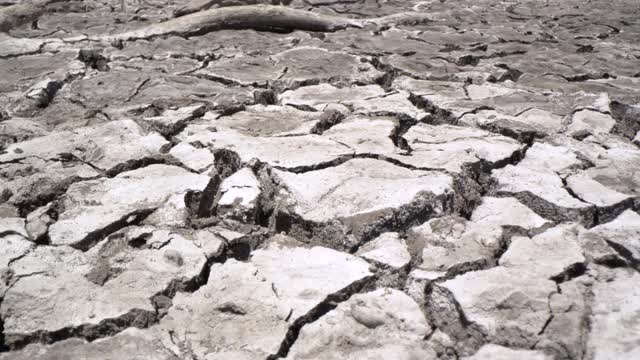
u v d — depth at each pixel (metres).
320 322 1.76
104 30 5.06
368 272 1.96
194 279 1.92
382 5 6.53
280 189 2.42
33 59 4.19
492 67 4.25
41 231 2.12
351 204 2.28
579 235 2.10
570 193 2.39
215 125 3.07
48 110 3.32
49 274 1.90
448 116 3.30
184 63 4.20
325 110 3.28
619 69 4.25
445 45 4.85
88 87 3.65
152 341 1.68
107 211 2.24
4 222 2.16
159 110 3.28
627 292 1.82
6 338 1.67
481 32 5.36
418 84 3.80
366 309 1.77
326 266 1.99
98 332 1.71
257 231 2.22
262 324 1.73
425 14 6.05
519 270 1.92
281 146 2.77
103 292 1.84
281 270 1.97
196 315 1.77
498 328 1.68
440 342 1.67
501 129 3.06
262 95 3.58
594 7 6.82
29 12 5.40
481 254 2.02
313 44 4.73
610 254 1.98
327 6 6.36
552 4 7.02
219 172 2.68
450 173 2.51
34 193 2.38
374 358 1.62
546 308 1.74
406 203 2.27
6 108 3.32
